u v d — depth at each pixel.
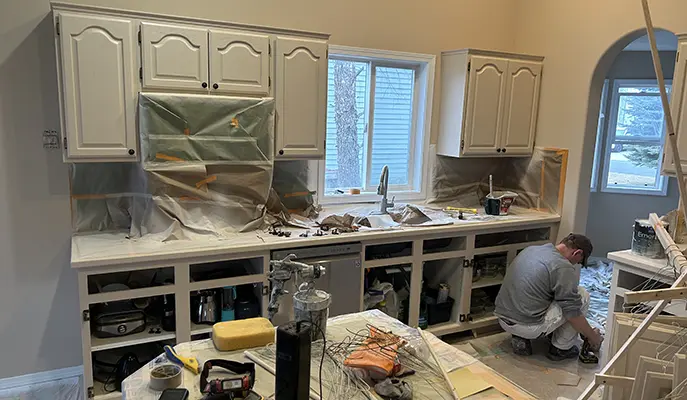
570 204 3.97
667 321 2.17
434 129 4.11
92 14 2.54
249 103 2.92
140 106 2.67
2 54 2.67
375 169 4.04
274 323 2.87
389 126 4.04
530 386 3.02
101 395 2.59
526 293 3.28
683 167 2.95
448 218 3.70
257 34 2.95
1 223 2.79
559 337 3.29
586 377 3.13
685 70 2.91
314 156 3.29
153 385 1.44
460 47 4.11
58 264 2.95
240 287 3.09
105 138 2.66
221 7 3.17
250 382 1.42
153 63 2.69
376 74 3.89
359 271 3.14
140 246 2.67
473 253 3.63
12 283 2.86
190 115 2.77
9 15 2.65
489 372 1.61
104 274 2.81
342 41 3.61
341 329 1.87
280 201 3.36
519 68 3.96
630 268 2.85
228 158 2.91
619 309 2.96
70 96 2.56
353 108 3.86
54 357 3.03
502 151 4.04
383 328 1.90
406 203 4.11
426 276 3.95
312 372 1.53
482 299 4.00
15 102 2.73
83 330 2.48
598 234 5.68
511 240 4.00
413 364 1.61
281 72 3.06
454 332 3.71
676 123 2.97
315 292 1.71
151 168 2.72
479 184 4.42
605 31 3.63
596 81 3.77
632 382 1.88
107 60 2.60
